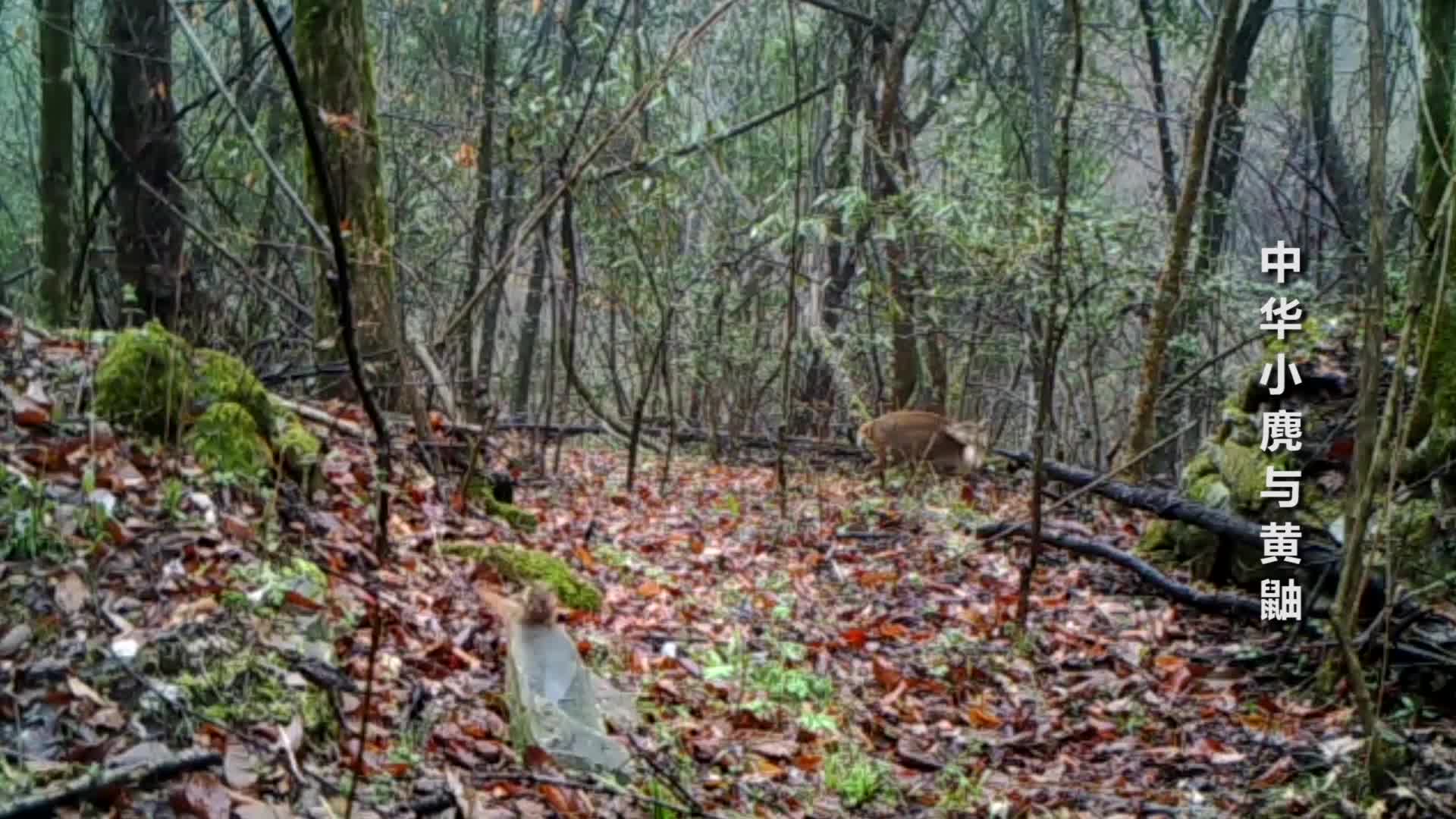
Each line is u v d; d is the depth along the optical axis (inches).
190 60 532.1
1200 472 350.6
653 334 534.9
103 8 444.1
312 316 372.5
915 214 443.2
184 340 234.8
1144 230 488.4
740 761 205.9
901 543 355.3
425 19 644.7
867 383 619.5
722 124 563.5
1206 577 329.7
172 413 218.7
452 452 294.0
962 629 291.4
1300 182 735.1
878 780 209.6
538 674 188.2
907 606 304.2
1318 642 271.6
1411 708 244.4
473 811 159.0
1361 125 657.0
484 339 562.3
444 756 173.6
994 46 738.8
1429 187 276.7
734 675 237.9
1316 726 247.0
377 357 313.4
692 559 312.3
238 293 454.6
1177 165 674.8
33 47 492.1
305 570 195.8
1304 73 631.8
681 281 543.5
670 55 383.6
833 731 223.8
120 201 394.0
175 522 193.2
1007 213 422.6
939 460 434.6
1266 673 275.4
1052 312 289.4
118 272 430.9
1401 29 493.0
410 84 641.6
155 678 156.6
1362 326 352.5
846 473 469.7
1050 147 588.7
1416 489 286.8
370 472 257.3
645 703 216.7
